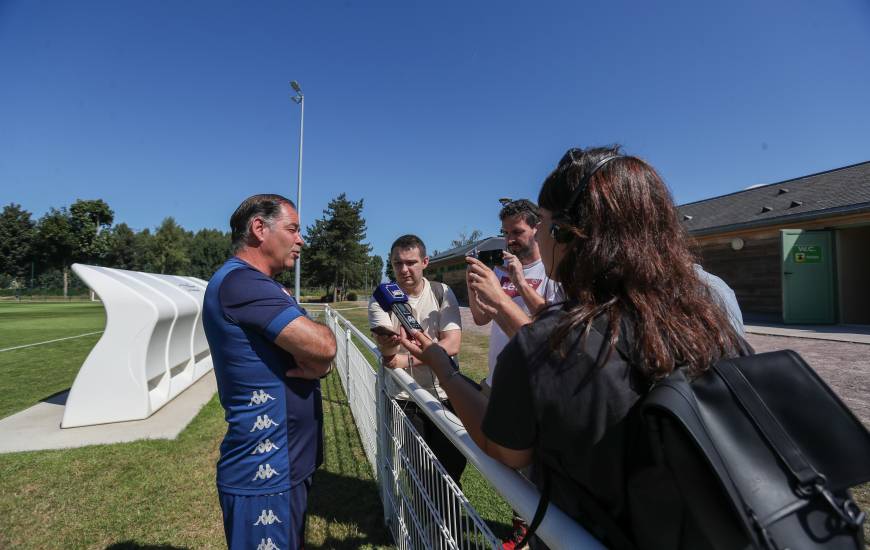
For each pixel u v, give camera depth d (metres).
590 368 0.69
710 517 0.55
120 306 4.69
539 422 0.72
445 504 1.45
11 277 56.69
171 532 2.83
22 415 4.96
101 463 3.73
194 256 73.69
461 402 1.10
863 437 0.61
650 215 0.81
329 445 4.21
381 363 2.57
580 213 0.86
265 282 1.73
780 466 0.57
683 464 0.57
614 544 0.70
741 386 0.64
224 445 1.72
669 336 0.71
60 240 56.00
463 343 9.91
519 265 1.87
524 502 0.87
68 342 11.86
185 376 6.22
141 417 4.71
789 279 11.23
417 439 1.87
